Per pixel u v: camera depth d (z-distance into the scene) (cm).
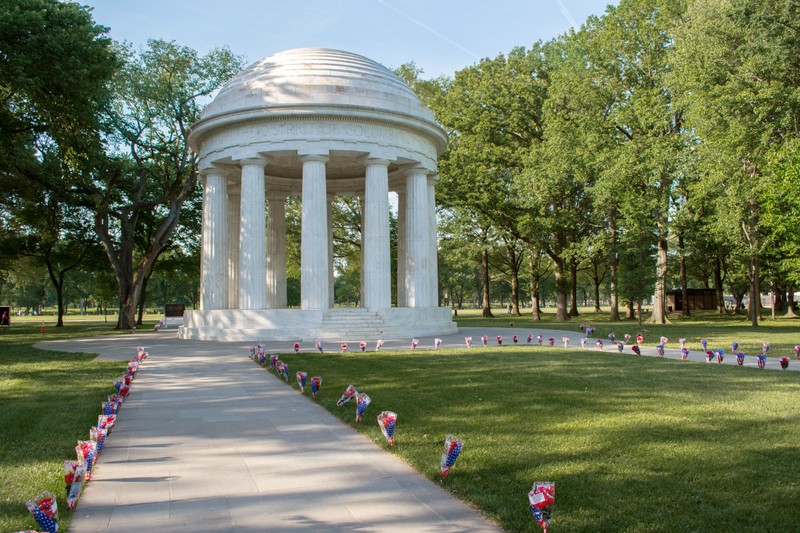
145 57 5525
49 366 2433
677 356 2616
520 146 6644
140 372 2244
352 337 3741
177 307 6862
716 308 9212
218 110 4078
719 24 4206
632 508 795
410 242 4362
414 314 4100
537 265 7188
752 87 4097
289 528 759
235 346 3369
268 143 3959
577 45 5750
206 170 4262
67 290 14550
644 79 5447
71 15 3416
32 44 3216
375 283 4047
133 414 1475
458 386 1800
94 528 767
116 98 5369
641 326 5062
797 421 1277
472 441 1150
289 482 945
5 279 8812
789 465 971
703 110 4247
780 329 4603
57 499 859
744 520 756
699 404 1480
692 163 4803
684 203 5559
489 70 6744
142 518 800
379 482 940
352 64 4294
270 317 3834
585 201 6688
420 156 4331
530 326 5300
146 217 6347
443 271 11506
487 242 7212
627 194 5056
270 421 1390
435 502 849
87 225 6450
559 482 900
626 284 4934
